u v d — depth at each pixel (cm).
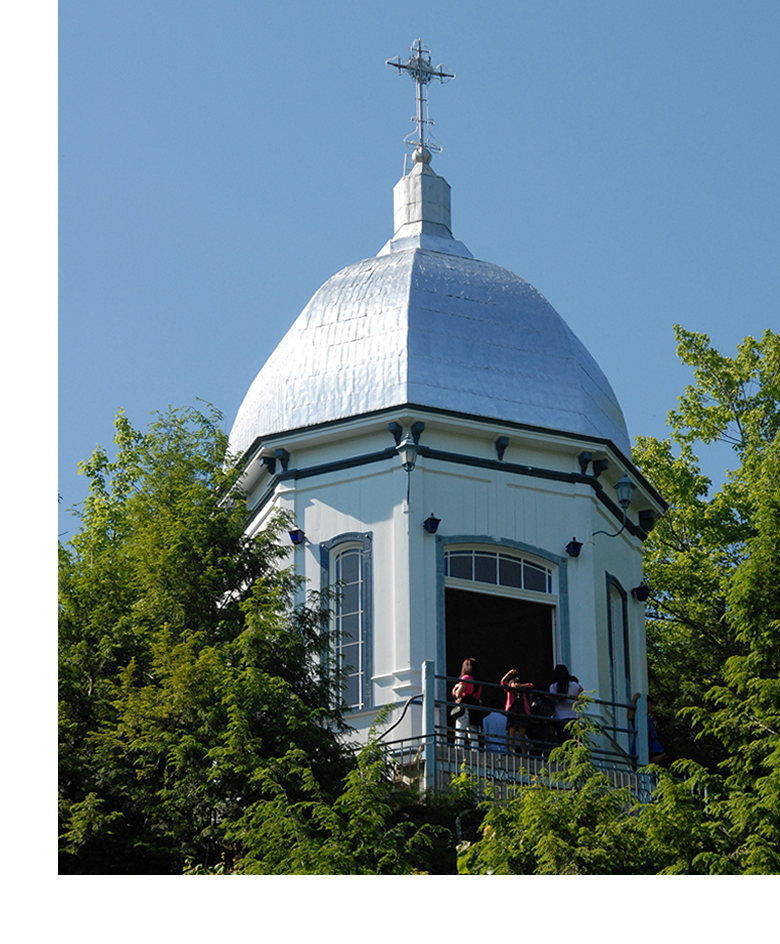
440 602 2638
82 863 2022
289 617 2323
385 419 2716
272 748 2052
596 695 2670
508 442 2770
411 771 2277
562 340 2955
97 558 2531
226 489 2520
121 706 2116
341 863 1783
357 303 2920
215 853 2012
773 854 1864
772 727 2191
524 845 1855
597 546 2808
